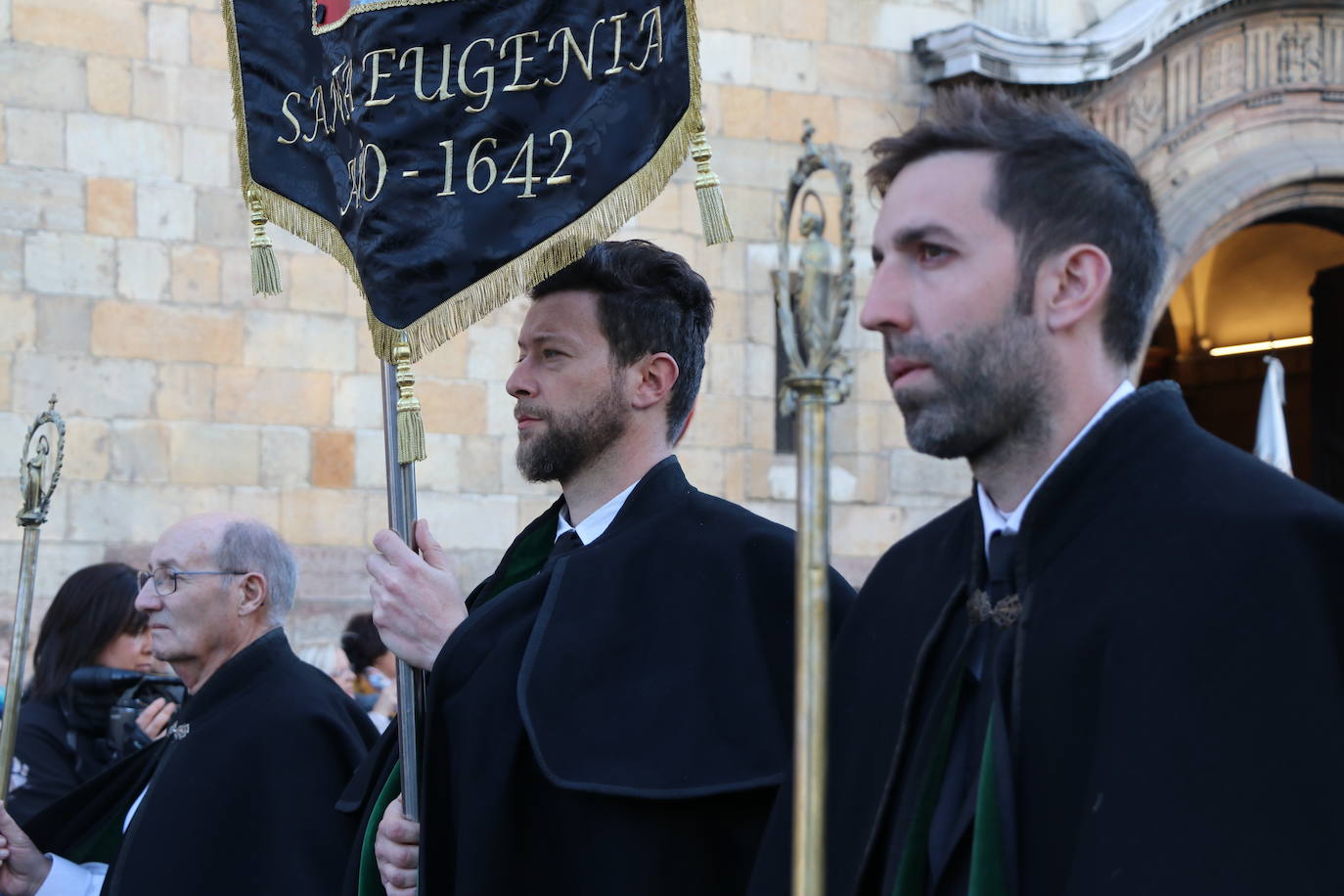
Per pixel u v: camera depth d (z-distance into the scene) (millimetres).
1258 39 10805
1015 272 1891
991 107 1977
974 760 1914
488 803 2803
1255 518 1719
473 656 2941
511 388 3180
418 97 3049
